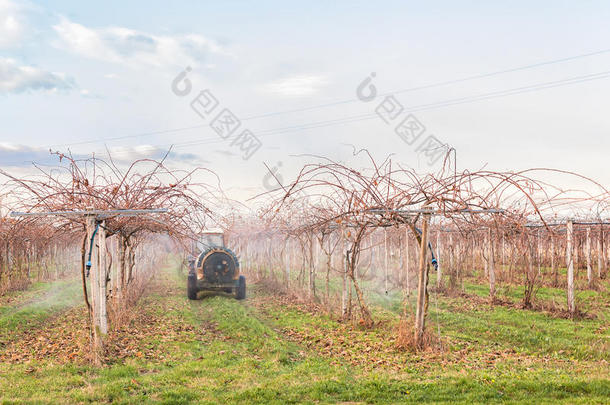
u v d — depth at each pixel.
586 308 15.61
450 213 9.91
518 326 13.12
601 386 7.47
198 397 7.36
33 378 8.27
